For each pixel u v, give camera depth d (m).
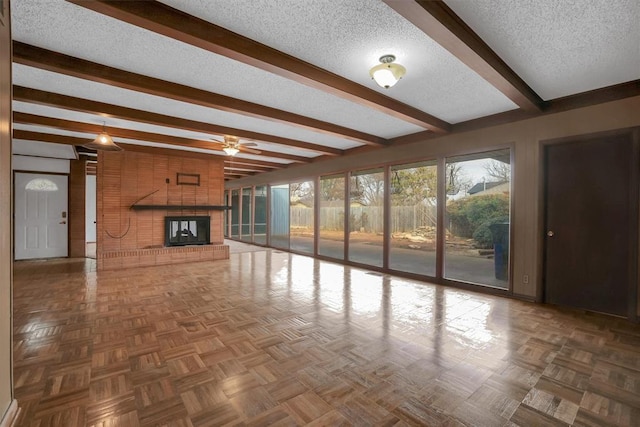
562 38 2.25
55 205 6.64
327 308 3.44
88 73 2.63
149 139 5.13
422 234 5.23
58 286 4.29
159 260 6.02
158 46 2.40
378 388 1.91
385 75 2.54
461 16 2.01
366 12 1.98
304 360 2.25
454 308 3.49
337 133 4.67
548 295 3.73
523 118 3.81
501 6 1.91
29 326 2.82
